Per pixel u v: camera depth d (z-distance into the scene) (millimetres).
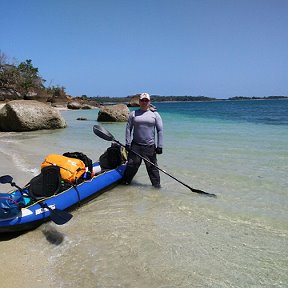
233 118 25453
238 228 4832
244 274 3695
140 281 3576
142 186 6809
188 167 8219
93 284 3527
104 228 4840
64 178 5613
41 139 13328
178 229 4801
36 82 57062
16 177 7180
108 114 22016
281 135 13742
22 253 4172
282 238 4523
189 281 3572
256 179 7137
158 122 6629
